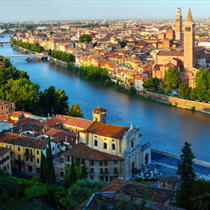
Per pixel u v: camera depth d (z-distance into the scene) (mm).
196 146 171250
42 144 135750
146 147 141000
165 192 77562
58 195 89812
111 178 127250
